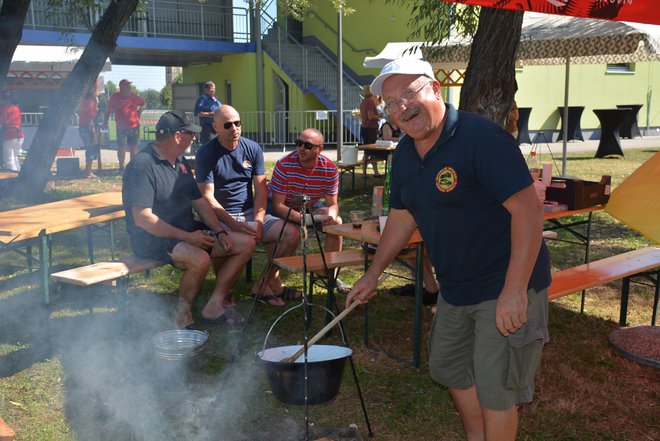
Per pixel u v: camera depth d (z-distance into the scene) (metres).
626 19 2.85
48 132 8.88
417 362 3.91
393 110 2.33
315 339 2.74
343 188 11.16
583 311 4.95
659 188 3.92
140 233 4.19
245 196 5.06
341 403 3.47
